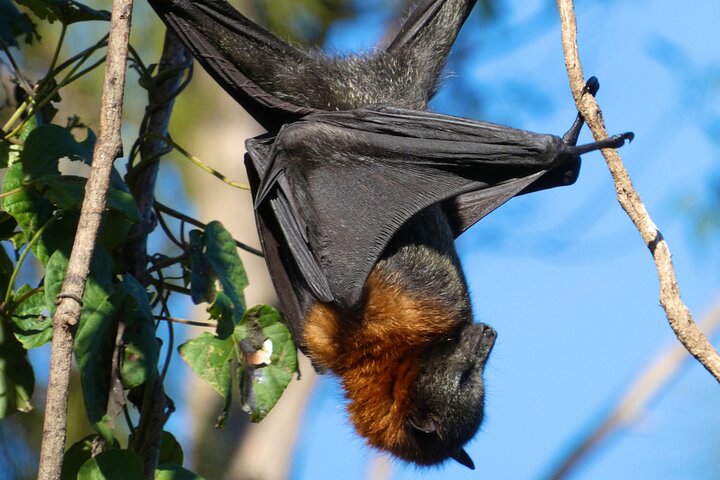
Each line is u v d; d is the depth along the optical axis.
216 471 18.77
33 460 14.51
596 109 8.39
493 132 10.29
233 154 19.88
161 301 9.84
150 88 10.34
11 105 10.56
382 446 11.57
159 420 9.25
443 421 11.25
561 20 8.54
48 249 8.69
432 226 11.38
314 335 11.30
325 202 10.44
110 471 8.43
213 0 10.47
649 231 8.05
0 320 8.94
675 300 7.88
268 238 10.71
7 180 8.79
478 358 11.34
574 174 11.32
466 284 11.68
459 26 12.02
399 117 10.59
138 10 17.11
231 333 9.31
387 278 11.15
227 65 10.55
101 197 7.38
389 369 11.29
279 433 20.56
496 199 11.56
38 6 9.78
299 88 10.87
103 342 8.80
